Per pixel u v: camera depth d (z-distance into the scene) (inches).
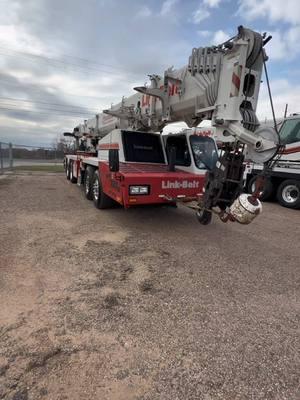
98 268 132.5
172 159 207.8
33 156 966.4
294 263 150.8
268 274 135.6
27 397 64.2
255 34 131.0
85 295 108.4
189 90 173.6
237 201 126.0
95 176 259.3
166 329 90.7
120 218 224.4
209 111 157.2
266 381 72.2
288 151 334.6
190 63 159.8
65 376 70.6
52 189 368.8
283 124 344.8
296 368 76.9
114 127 308.2
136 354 79.4
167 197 184.1
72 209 250.7
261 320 98.3
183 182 187.8
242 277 131.0
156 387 68.9
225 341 86.4
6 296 104.8
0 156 584.1
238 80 134.3
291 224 241.4
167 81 195.0
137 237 180.4
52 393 65.6
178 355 79.7
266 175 127.4
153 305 104.3
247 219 124.5
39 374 70.7
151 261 143.9
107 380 70.2
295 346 85.6
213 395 67.5
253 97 138.8
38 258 140.1
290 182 327.0
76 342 82.6
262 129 131.4
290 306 108.3
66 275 123.9
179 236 186.7
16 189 356.5
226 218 132.5
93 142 391.9
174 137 227.8
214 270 137.2
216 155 212.1
